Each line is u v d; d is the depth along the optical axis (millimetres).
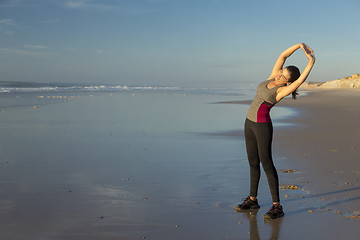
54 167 5457
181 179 4836
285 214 3576
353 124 10789
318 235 3049
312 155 6324
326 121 11633
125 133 9000
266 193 4297
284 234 3078
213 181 4750
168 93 36781
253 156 3744
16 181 4648
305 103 20375
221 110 16422
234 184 4617
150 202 3887
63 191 4250
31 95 26828
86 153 6539
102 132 9133
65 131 9250
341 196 4090
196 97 28781
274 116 13414
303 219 3426
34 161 5848
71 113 13992
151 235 3018
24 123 10797
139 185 4535
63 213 3514
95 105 18406
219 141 7949
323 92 36875
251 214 3590
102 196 4074
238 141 7977
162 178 4879
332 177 4891
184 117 13125
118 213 3533
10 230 3078
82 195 4102
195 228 3195
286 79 3588
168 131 9438
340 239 2969
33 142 7609
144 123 11148
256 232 3123
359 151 6645
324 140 7918
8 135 8500
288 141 7824
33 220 3320
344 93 33594
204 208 3734
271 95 3627
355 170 5254
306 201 3955
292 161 5871
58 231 3068
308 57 3443
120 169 5367
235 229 3191
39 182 4621
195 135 8789
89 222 3285
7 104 17734
